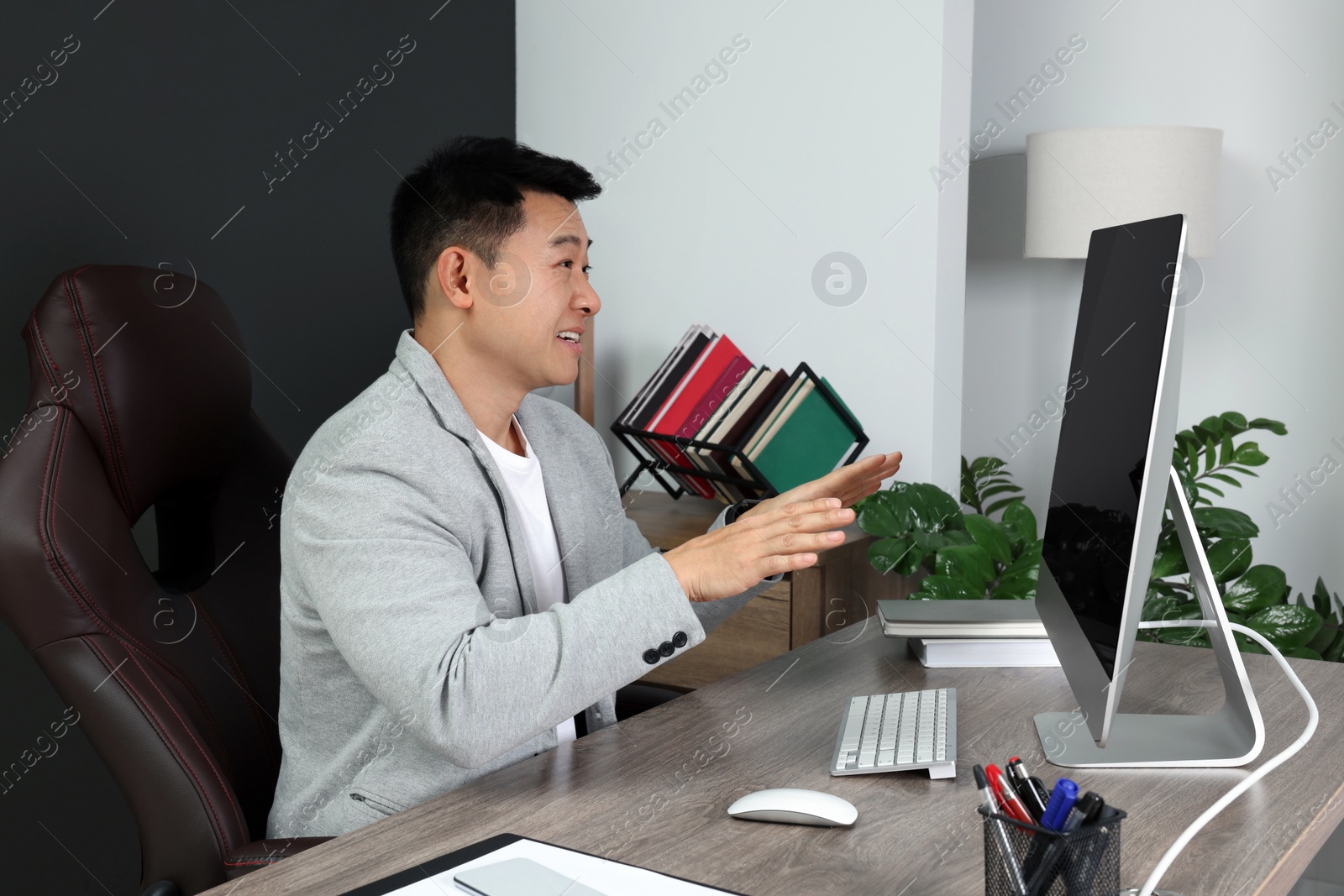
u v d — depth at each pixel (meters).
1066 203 2.50
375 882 0.73
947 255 2.30
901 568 2.05
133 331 1.20
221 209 2.04
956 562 1.93
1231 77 2.77
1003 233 3.02
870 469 1.18
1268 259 2.76
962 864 0.76
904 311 2.31
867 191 2.33
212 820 1.02
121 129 1.86
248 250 2.09
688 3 2.50
